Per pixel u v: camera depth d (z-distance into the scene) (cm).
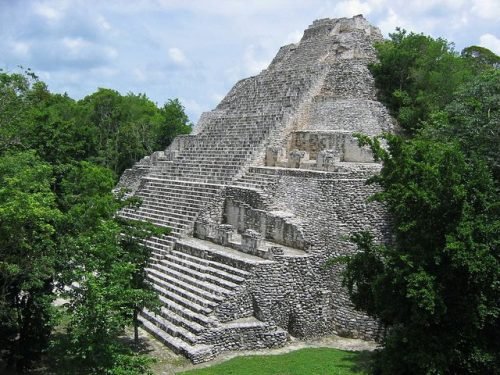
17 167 1805
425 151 1762
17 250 1758
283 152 3069
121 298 1553
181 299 2214
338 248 2288
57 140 2498
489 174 1702
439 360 1500
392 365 1602
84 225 1894
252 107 3672
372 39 4041
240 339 2016
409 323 1627
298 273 2216
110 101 6250
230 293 2094
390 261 1623
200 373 1752
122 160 5341
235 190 2831
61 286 1847
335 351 2019
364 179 2353
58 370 1570
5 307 1752
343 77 3466
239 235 2712
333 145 2942
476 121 2009
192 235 2811
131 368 1506
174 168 3481
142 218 3041
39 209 1602
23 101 2444
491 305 1595
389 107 3294
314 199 2430
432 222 1620
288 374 1748
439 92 3112
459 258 1481
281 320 2156
